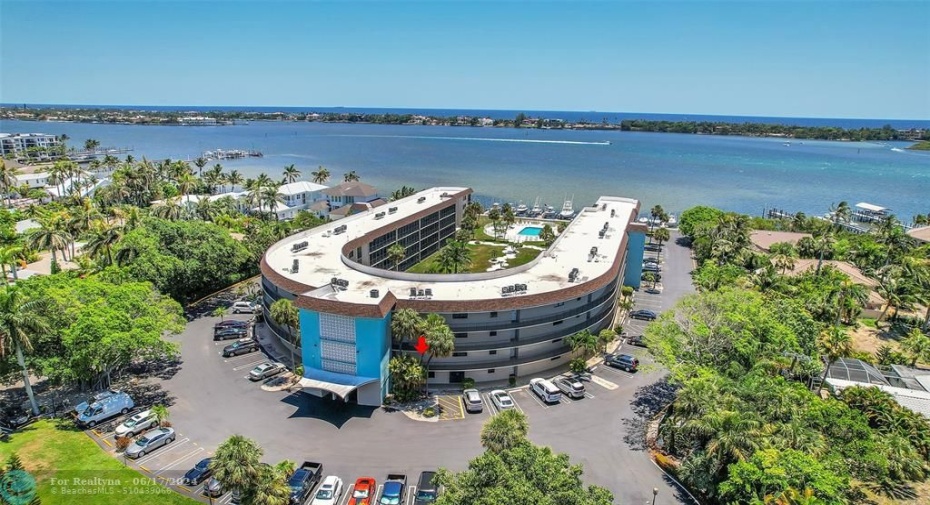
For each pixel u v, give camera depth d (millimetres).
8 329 48844
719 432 42281
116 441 49875
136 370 64625
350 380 56375
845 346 59219
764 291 81938
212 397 58844
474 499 31031
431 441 51719
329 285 62438
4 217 122312
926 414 56031
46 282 61750
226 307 85875
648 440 52562
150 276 74625
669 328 59781
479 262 114438
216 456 36875
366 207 140000
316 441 51406
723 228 117875
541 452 35406
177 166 198000
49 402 56938
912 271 88000
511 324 62000
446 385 62406
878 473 46250
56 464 46375
